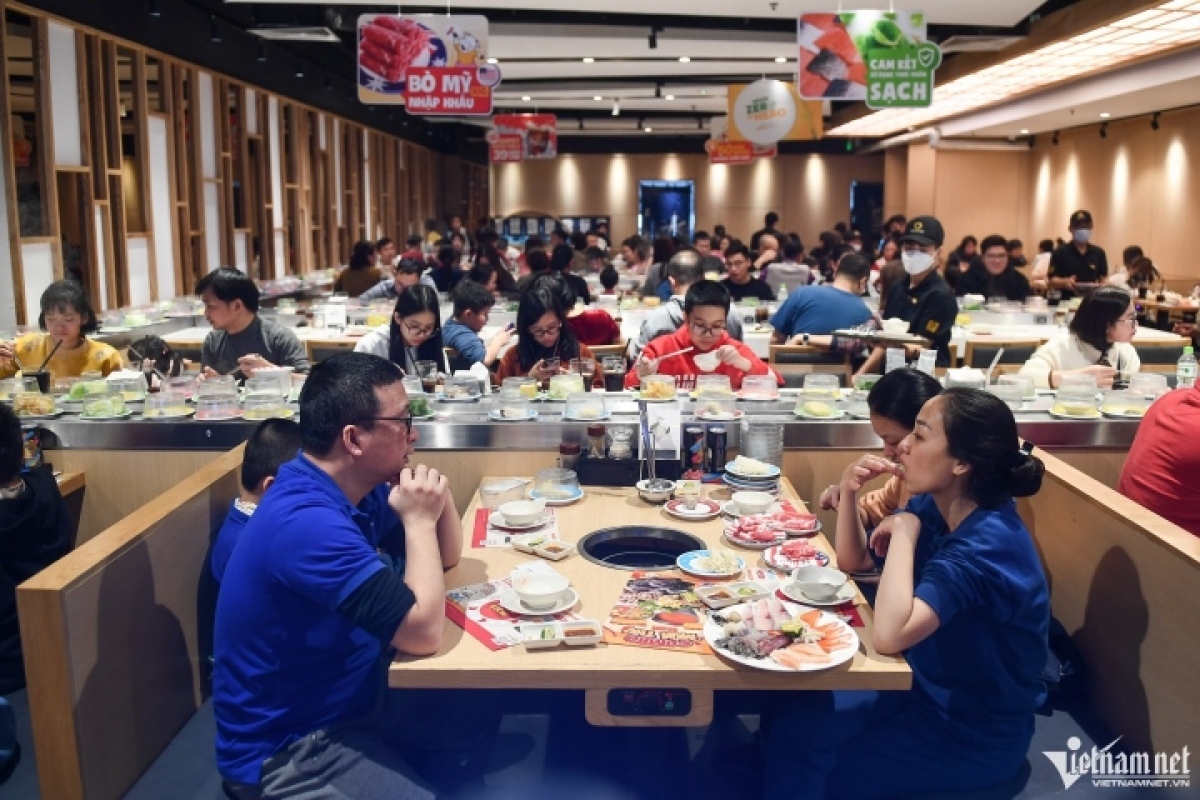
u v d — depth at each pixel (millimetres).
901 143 17547
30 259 6461
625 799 2459
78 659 2195
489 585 2318
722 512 2816
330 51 12125
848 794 2248
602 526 2715
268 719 2010
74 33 6910
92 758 2254
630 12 8820
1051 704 2777
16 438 2783
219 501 3000
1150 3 6516
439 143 19641
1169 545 2357
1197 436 2672
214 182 9391
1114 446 3396
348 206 13906
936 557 2135
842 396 3617
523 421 3289
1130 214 13484
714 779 2529
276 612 1982
